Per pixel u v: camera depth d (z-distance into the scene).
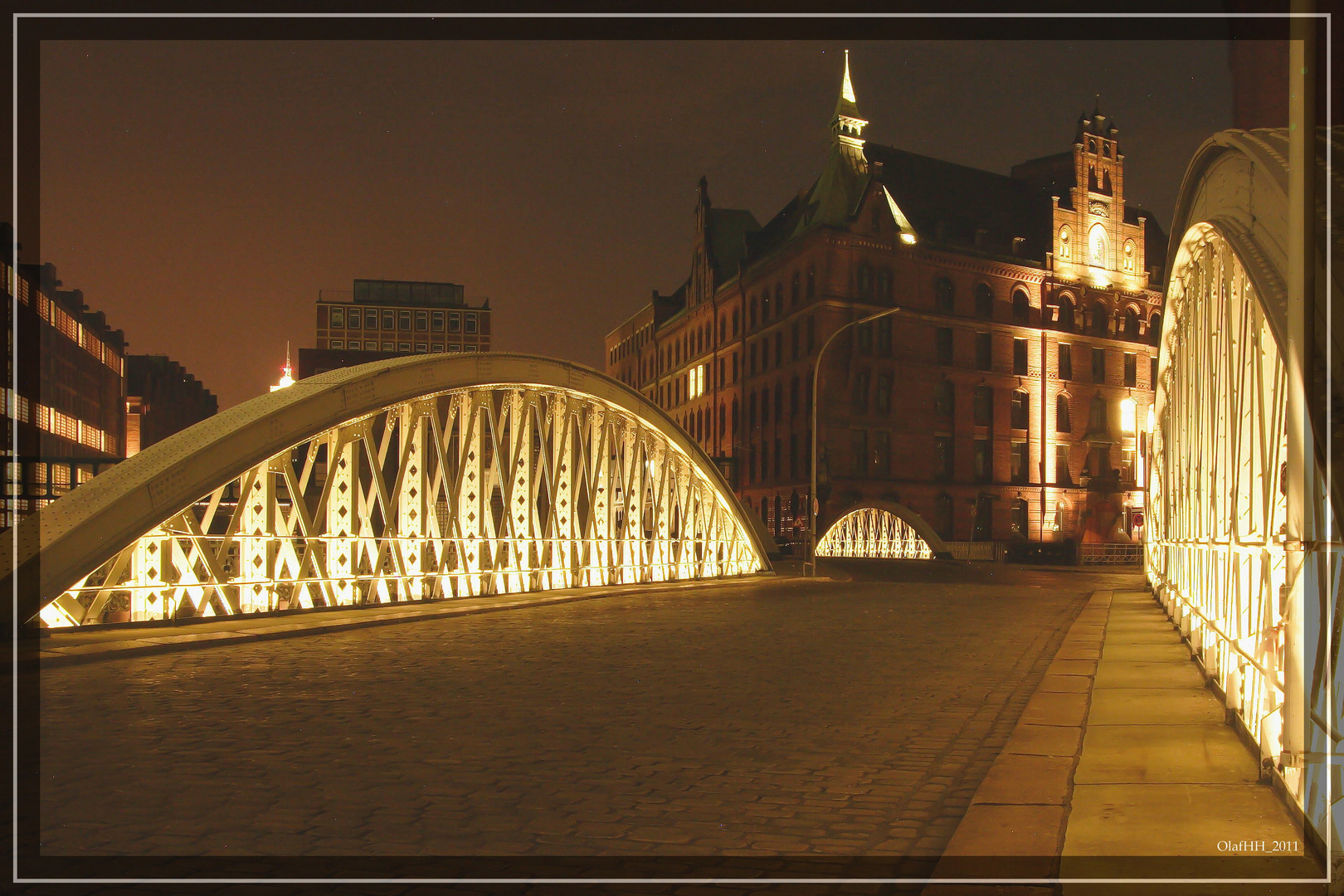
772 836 5.44
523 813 5.84
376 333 103.25
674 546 35.50
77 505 14.29
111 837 5.33
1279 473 6.62
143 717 8.68
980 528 66.25
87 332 77.50
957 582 34.53
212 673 11.41
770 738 7.99
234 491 31.72
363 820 5.68
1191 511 12.43
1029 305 69.38
